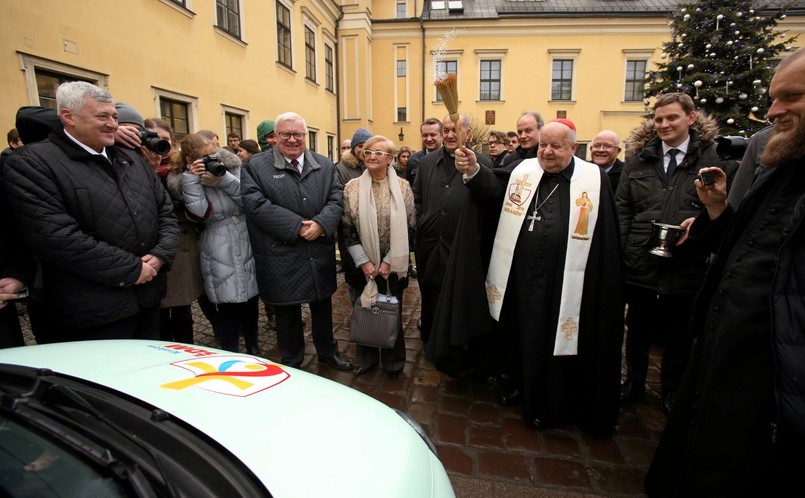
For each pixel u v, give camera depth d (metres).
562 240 2.30
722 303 1.47
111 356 1.33
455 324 2.49
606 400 2.30
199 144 2.63
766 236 1.37
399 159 7.24
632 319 2.70
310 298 2.76
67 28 4.93
